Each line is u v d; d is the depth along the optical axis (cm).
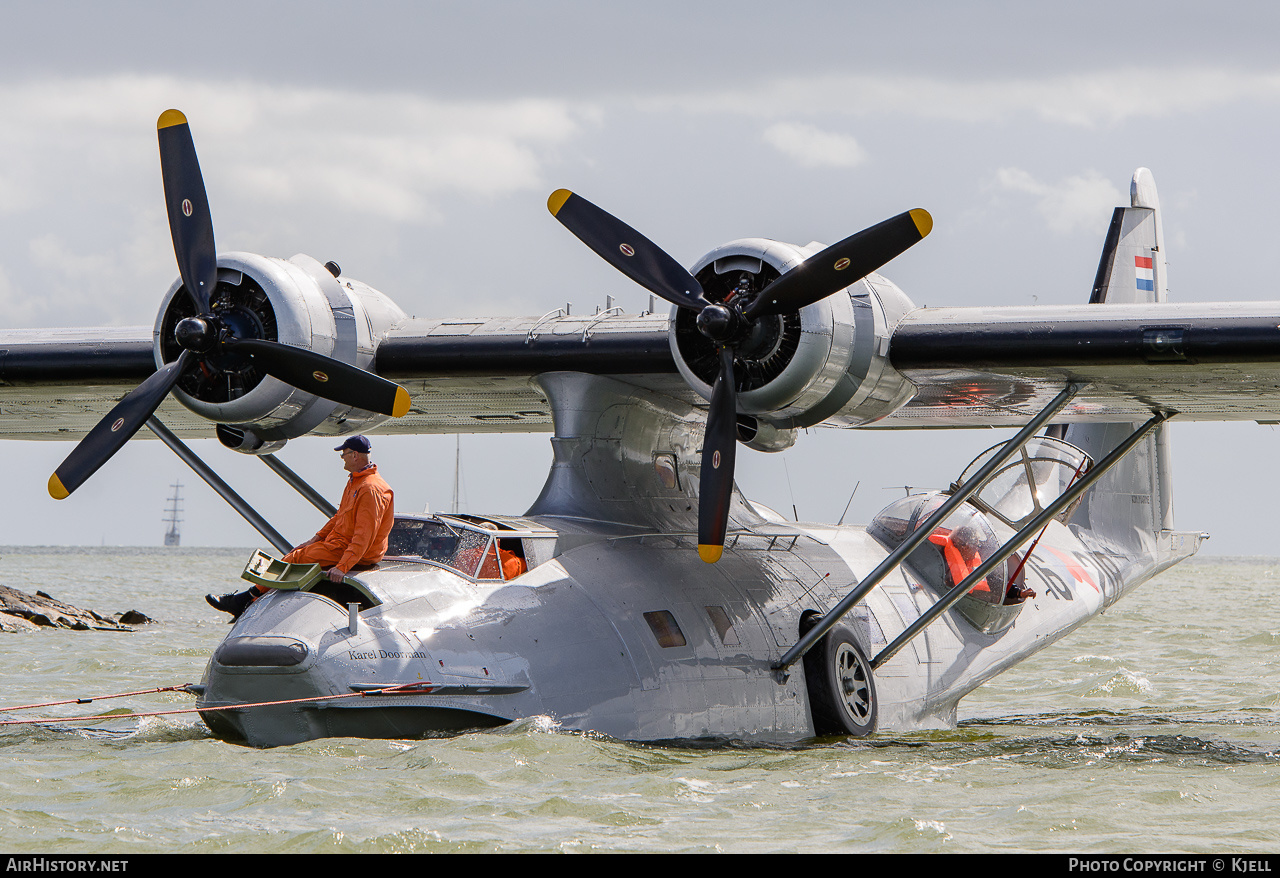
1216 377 3862
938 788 3250
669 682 3847
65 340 4306
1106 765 3669
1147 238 6125
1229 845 2670
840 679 4372
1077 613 5531
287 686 3394
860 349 3725
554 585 3834
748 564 4462
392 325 4241
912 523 5109
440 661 3466
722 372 3706
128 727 4309
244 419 3947
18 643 8006
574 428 4200
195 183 3922
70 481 3803
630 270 3831
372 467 3716
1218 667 7606
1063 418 4972
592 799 2981
